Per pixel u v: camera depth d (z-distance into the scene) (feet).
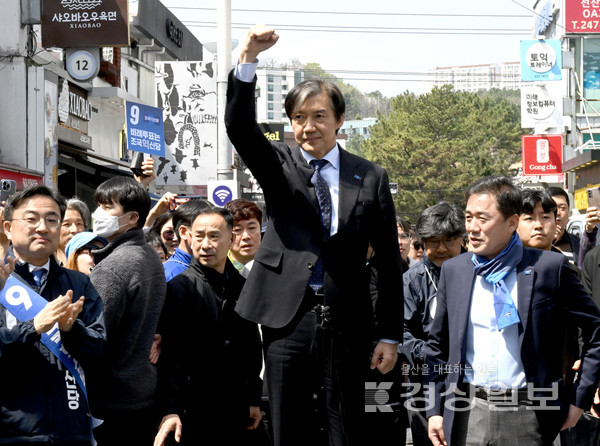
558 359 14.73
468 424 14.79
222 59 45.88
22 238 14.23
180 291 16.74
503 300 14.49
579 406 14.75
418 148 211.61
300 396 13.61
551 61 88.48
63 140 54.70
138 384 15.97
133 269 16.02
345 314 13.60
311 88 13.73
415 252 27.48
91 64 50.52
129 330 15.93
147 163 22.99
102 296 15.60
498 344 14.62
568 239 25.39
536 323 14.42
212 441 16.74
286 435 13.62
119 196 16.55
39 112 47.91
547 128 90.07
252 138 13.38
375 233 13.98
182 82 57.47
